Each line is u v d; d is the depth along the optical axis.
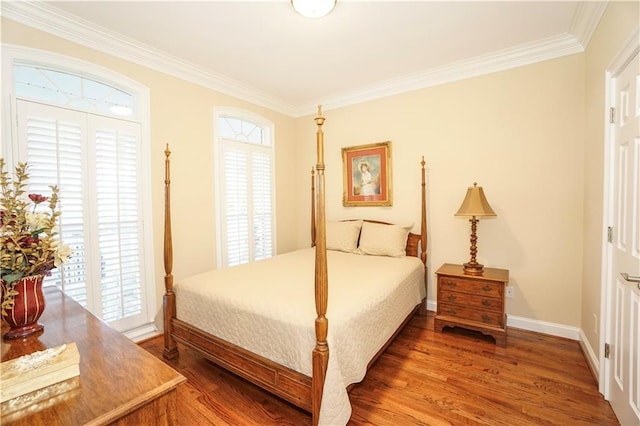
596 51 2.12
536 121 2.70
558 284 2.64
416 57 2.83
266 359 1.69
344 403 1.46
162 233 2.82
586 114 2.39
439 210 3.22
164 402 0.85
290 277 2.34
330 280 2.26
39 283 1.20
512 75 2.79
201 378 2.06
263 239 3.90
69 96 2.31
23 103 2.01
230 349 1.85
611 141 1.81
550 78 2.62
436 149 3.22
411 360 2.26
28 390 0.80
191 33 2.40
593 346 2.13
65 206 2.19
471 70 2.96
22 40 2.02
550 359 2.26
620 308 1.65
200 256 3.16
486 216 2.60
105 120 2.42
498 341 2.47
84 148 2.29
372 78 3.32
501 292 2.48
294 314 1.63
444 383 1.97
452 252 3.17
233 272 2.51
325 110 4.06
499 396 1.84
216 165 3.31
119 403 0.77
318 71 3.14
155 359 0.98
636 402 1.43
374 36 2.46
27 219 1.17
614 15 1.75
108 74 2.45
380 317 2.03
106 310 2.42
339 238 3.56
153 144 2.75
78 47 2.28
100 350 1.04
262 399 1.84
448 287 2.72
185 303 2.20
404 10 2.11
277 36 2.45
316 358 1.44
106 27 2.29
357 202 3.79
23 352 1.03
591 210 2.21
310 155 4.29
